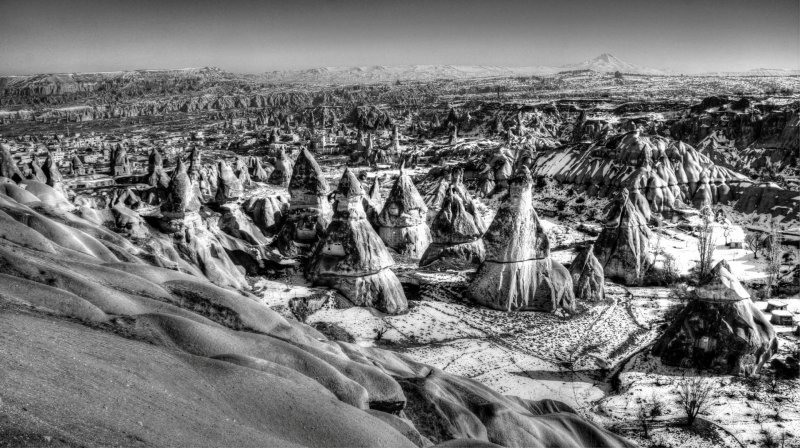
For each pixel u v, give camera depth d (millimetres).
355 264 55906
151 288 26734
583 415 38500
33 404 12016
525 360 47062
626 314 57531
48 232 32000
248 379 18406
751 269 73000
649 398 40594
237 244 66188
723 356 43938
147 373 16266
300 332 27953
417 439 21484
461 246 69688
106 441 11750
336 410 18797
